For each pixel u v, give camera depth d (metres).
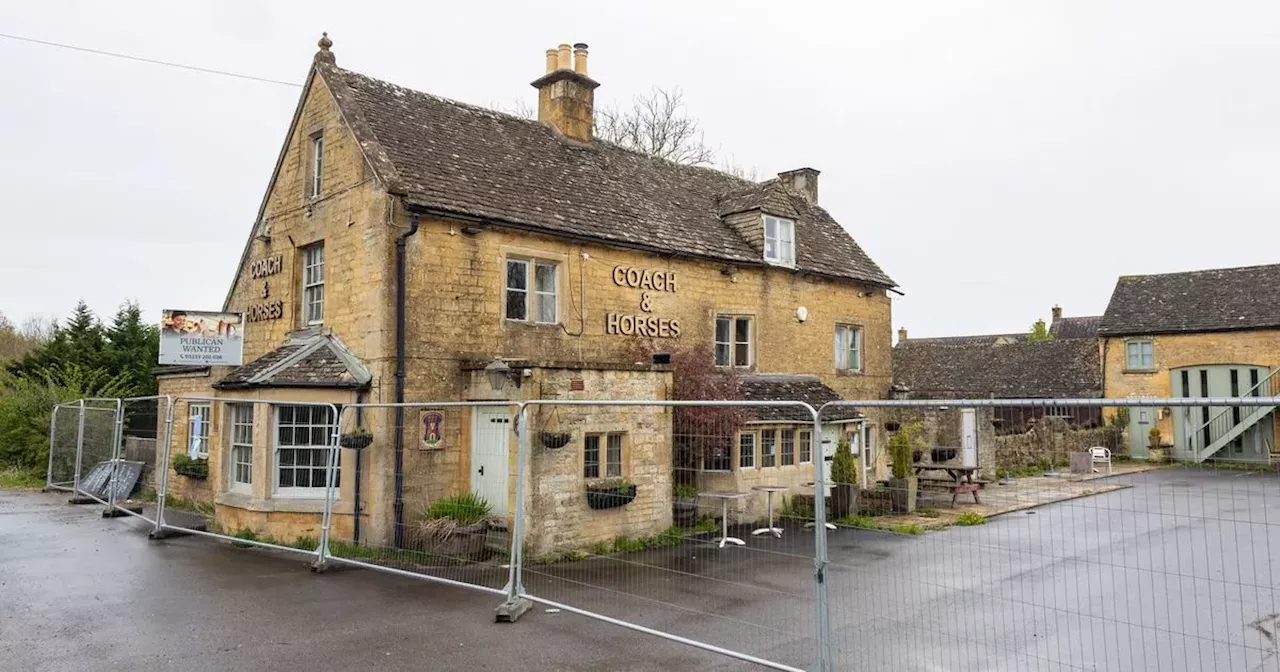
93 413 17.48
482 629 7.50
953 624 7.97
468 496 11.89
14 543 11.39
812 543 11.94
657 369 13.08
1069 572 9.88
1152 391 29.83
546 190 14.98
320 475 12.23
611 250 15.02
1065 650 7.25
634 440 12.54
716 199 19.41
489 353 13.04
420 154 13.55
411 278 12.22
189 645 6.95
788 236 18.67
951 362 36.59
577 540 11.56
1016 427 23.75
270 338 14.77
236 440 13.15
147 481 17.88
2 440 20.94
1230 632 7.87
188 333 13.40
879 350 21.05
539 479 11.16
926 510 14.63
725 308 17.03
